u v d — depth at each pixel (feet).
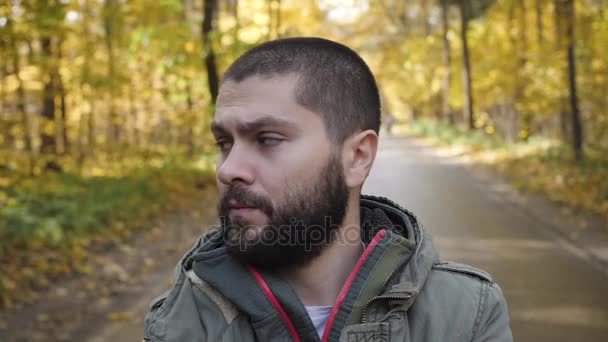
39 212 22.18
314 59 3.01
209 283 3.01
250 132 2.94
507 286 17.19
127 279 18.60
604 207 27.50
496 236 23.71
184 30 36.01
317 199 2.95
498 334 3.17
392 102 150.30
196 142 55.57
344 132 3.04
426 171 47.80
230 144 3.08
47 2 18.86
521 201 32.30
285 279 3.16
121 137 60.85
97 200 27.50
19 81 30.22
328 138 2.98
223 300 3.02
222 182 2.98
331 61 3.05
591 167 38.52
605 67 42.01
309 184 2.93
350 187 3.10
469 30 77.56
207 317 3.04
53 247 20.45
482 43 69.15
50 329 14.30
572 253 20.85
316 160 2.94
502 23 67.67
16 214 18.95
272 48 3.04
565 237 23.32
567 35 41.11
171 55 37.86
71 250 20.33
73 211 23.02
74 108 43.19
